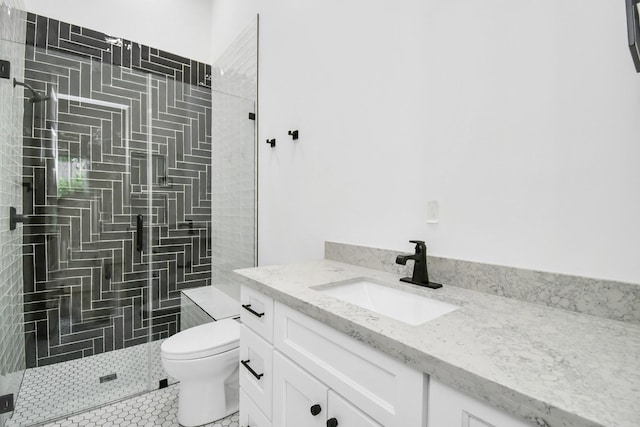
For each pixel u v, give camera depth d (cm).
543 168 90
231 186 259
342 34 157
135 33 275
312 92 178
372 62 142
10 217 186
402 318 110
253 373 117
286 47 200
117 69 239
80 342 228
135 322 249
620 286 77
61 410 171
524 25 94
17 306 197
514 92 96
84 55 251
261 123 228
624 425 39
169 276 263
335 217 163
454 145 111
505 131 98
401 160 129
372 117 142
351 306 86
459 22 109
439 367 57
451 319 78
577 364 55
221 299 252
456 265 110
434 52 117
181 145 268
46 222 217
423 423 61
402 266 128
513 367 54
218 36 301
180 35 299
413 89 124
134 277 248
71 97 223
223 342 160
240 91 256
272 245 215
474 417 54
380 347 68
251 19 241
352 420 76
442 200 115
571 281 84
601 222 81
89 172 231
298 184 190
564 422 42
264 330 114
